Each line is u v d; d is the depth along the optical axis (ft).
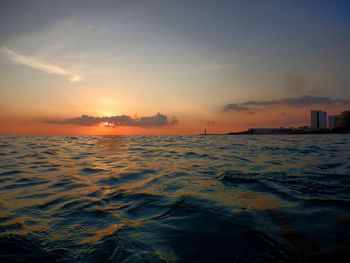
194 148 44.27
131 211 10.09
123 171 20.03
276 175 17.16
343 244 6.90
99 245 7.13
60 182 16.06
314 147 42.34
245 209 10.06
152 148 44.98
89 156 31.81
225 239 7.39
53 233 8.02
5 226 8.61
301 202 10.85
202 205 10.66
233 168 20.81
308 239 7.27
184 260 6.28
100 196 12.48
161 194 12.67
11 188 14.44
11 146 48.37
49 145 52.44
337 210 9.71
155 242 7.28
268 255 6.46
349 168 19.42
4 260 6.36
